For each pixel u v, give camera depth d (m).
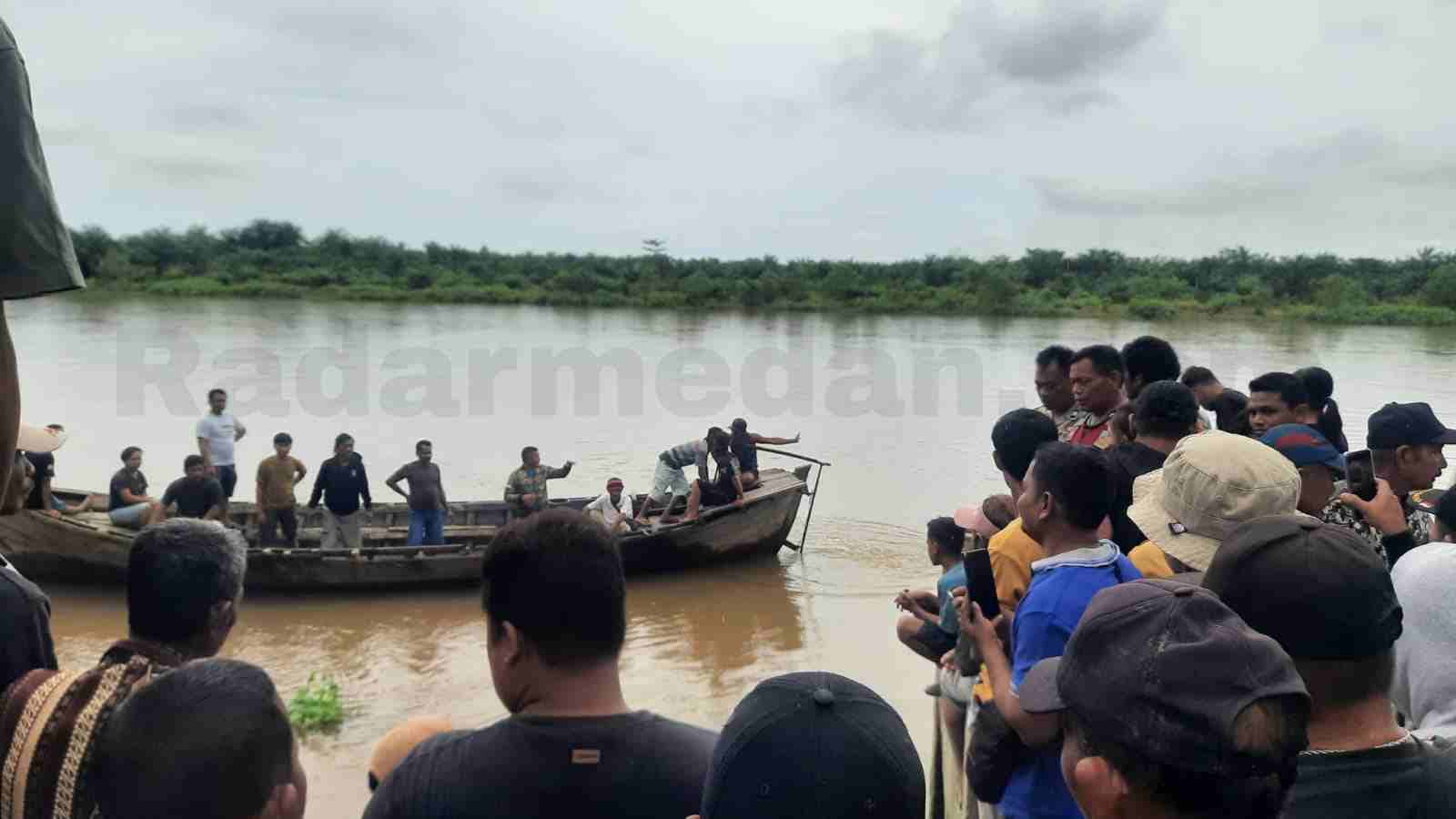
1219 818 1.47
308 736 7.95
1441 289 60.25
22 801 2.24
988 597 3.61
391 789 1.91
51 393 26.55
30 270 1.78
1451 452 17.06
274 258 81.94
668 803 1.88
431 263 83.19
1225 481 3.12
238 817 1.89
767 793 1.69
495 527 13.84
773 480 14.71
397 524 14.27
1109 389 5.49
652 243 82.94
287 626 10.77
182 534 2.62
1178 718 1.48
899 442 22.83
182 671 2.00
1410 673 2.55
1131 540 4.06
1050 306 65.88
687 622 10.90
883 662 9.66
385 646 10.15
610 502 13.02
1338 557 2.00
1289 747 1.47
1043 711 2.10
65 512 12.95
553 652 1.96
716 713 8.48
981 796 3.22
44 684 2.35
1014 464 3.97
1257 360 36.69
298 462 12.80
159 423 22.92
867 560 13.52
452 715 8.41
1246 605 2.02
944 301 68.81
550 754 1.87
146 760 1.86
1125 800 1.55
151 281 73.12
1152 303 63.50
